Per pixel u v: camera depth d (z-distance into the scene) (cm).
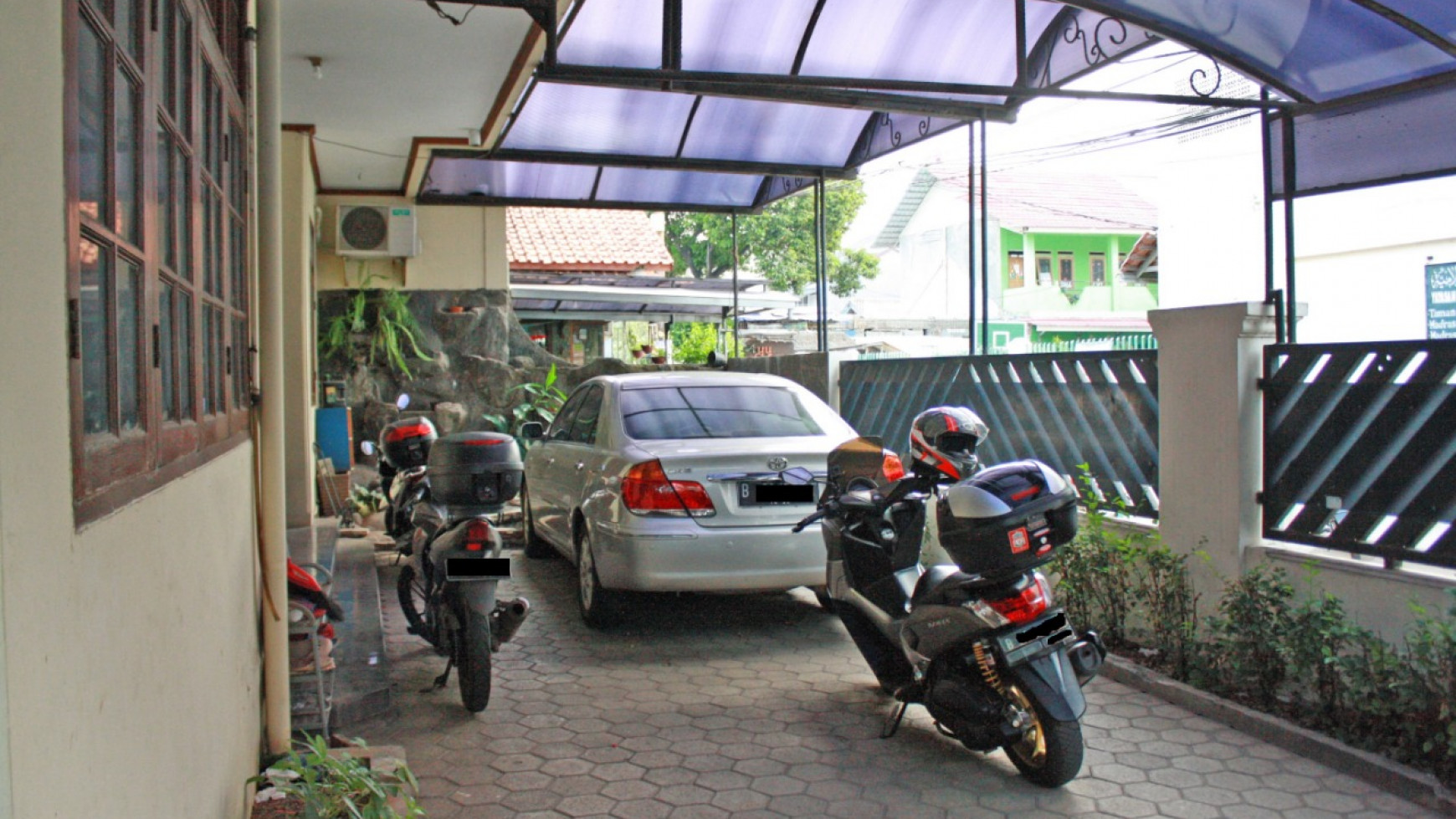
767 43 755
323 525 881
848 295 3036
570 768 443
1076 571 591
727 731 485
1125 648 574
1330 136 573
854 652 617
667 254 1775
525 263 1611
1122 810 397
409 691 550
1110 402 649
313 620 441
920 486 479
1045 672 405
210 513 292
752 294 1744
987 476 411
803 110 940
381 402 1238
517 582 811
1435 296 1123
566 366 1346
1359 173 562
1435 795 393
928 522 727
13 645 131
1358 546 494
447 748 467
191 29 290
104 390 192
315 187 1173
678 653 618
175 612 234
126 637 189
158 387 229
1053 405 699
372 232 1212
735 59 772
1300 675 456
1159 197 1598
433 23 676
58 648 150
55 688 148
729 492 611
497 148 997
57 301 157
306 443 849
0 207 132
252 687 376
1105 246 2842
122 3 213
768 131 977
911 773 435
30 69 146
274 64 419
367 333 1257
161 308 246
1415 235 1142
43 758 142
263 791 369
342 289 1249
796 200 2859
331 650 488
